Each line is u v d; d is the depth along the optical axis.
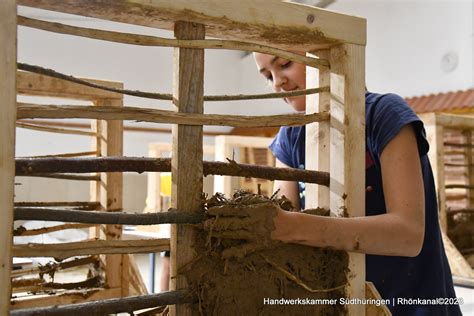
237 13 0.92
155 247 0.92
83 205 2.25
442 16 6.90
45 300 2.03
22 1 0.82
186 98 0.92
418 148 1.17
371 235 1.00
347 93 1.05
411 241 1.04
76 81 0.86
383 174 1.13
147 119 0.88
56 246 0.82
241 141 4.02
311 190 1.15
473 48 6.52
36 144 7.15
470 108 5.87
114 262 2.25
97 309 0.83
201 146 0.93
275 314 0.98
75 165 0.85
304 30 0.99
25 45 7.40
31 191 6.95
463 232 3.77
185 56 0.92
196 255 0.92
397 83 7.48
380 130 1.16
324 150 1.11
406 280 1.32
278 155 1.52
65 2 0.83
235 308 0.94
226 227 0.92
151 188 4.40
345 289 1.05
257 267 0.96
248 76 9.43
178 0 0.87
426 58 7.09
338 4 8.14
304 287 1.00
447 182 4.62
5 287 0.74
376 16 7.76
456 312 1.41
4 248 0.74
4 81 0.74
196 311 0.93
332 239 0.98
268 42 1.06
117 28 6.46
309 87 1.16
